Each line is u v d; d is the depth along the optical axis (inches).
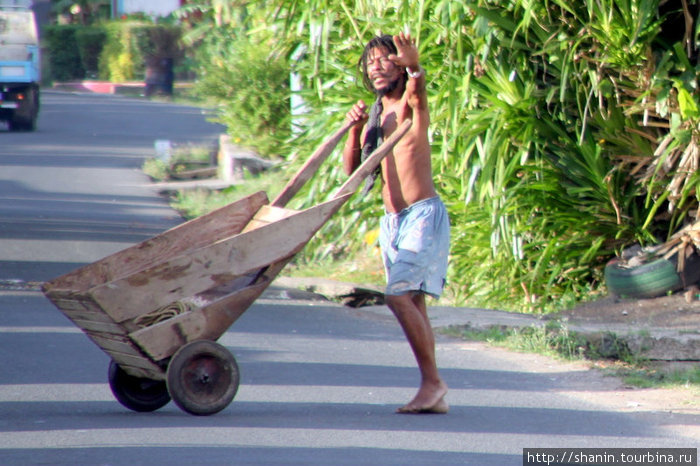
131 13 6968.5
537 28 1187.3
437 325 1007.0
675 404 717.9
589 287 1256.2
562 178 1227.2
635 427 645.9
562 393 751.1
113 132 4001.0
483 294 1306.6
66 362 805.2
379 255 1536.7
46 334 914.7
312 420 637.3
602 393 753.0
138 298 611.5
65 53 6968.5
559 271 1252.5
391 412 668.7
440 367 832.3
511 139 1208.8
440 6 1177.4
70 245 1539.1
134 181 2625.5
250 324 1003.9
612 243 1252.5
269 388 735.1
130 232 1718.8
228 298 629.0
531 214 1267.2
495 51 1218.0
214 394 634.8
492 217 1212.5
